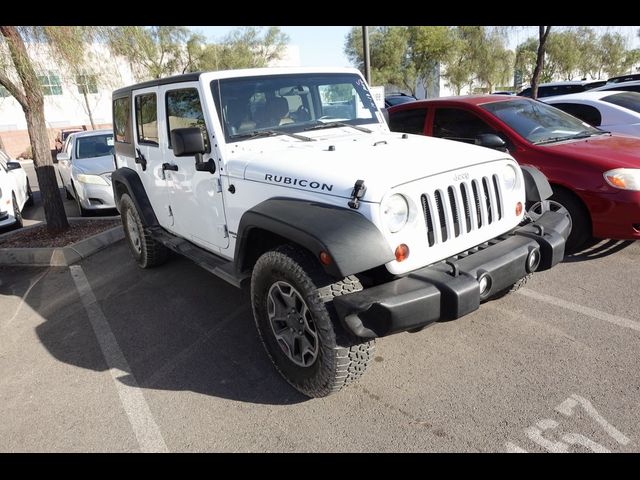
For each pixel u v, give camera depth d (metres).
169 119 4.01
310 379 2.80
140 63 7.43
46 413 3.03
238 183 3.24
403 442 2.53
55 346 3.88
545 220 3.22
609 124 6.46
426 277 2.51
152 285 4.93
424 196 2.58
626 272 4.27
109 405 3.05
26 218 9.35
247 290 4.60
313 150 3.17
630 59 35.25
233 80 3.53
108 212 8.55
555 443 2.43
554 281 4.22
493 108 5.50
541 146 4.82
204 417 2.86
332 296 2.56
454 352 3.28
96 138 9.56
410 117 6.30
